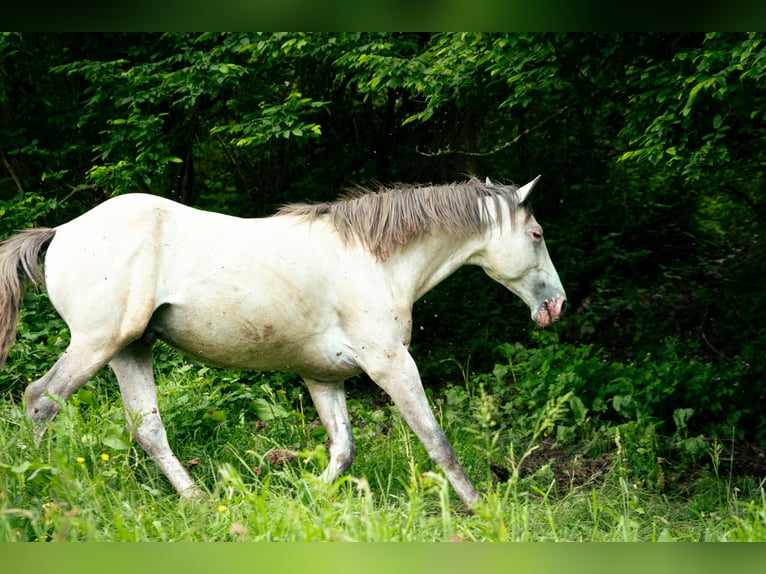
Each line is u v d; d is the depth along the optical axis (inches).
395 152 479.8
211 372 316.2
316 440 277.6
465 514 234.5
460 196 247.3
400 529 182.5
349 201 242.7
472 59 333.7
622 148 505.4
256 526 185.0
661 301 474.6
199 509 195.6
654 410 335.6
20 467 192.1
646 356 392.8
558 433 313.3
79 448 217.9
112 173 368.5
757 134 405.4
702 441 292.5
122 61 381.1
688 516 249.1
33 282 223.5
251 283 224.1
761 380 362.3
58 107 421.7
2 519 172.1
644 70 308.3
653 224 522.3
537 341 417.4
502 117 503.8
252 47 369.7
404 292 241.4
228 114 431.8
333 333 236.4
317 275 230.7
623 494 242.4
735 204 529.3
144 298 216.5
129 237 217.6
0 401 283.0
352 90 467.8
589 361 353.4
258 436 271.4
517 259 251.3
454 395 332.2
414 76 343.0
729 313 444.8
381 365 234.1
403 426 278.2
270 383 343.0
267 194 477.1
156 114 414.9
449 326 444.1
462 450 283.6
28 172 435.2
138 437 233.1
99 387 285.7
